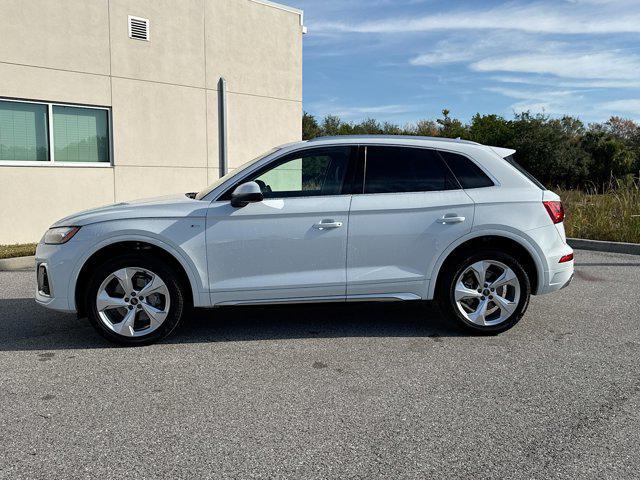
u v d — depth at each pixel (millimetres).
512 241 5285
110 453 3135
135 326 5051
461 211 5156
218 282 5031
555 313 6113
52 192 10820
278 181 5191
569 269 5406
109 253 5086
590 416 3594
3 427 3451
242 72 13586
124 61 11578
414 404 3773
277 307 5160
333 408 3715
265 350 4895
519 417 3582
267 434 3354
